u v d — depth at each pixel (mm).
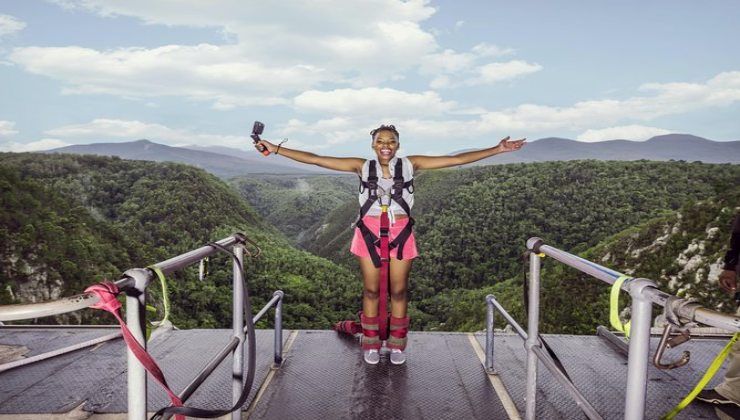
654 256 48656
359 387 3242
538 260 2455
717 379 3336
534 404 2598
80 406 3008
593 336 4344
